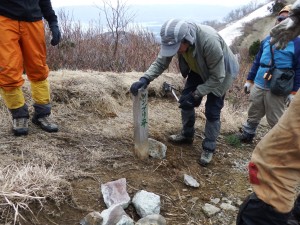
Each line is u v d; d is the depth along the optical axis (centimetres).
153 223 250
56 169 290
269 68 377
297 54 359
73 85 455
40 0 329
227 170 360
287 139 173
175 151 370
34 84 337
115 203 266
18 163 285
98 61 634
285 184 175
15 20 295
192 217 280
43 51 323
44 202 254
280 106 383
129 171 313
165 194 298
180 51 300
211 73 307
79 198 268
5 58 294
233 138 422
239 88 622
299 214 225
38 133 345
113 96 480
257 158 186
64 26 644
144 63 659
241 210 194
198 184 320
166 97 531
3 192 240
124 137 372
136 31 736
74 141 344
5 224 229
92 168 305
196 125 448
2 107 377
